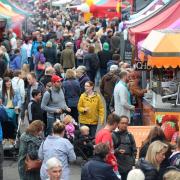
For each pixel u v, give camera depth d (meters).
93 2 66.44
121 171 17.47
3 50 37.22
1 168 19.62
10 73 25.83
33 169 17.31
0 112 23.06
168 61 21.69
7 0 54.56
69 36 47.50
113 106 25.19
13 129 23.42
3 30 49.06
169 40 21.81
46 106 23.61
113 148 17.39
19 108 24.75
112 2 66.62
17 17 49.59
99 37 45.16
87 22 70.62
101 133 17.11
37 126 17.50
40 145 17.20
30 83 25.08
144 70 25.14
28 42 42.47
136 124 25.02
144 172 14.46
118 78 27.36
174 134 19.30
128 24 32.94
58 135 16.97
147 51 22.62
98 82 37.16
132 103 25.39
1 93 25.45
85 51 40.53
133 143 17.70
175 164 15.26
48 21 76.44
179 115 22.50
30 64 40.66
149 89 24.92
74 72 26.34
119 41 41.25
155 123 21.97
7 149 23.38
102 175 14.66
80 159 23.08
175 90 23.11
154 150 14.63
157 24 27.72
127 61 36.09
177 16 27.97
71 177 21.47
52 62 39.97
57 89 23.70
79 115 24.11
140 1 41.94
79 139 22.08
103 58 36.78
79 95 26.19
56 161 13.76
